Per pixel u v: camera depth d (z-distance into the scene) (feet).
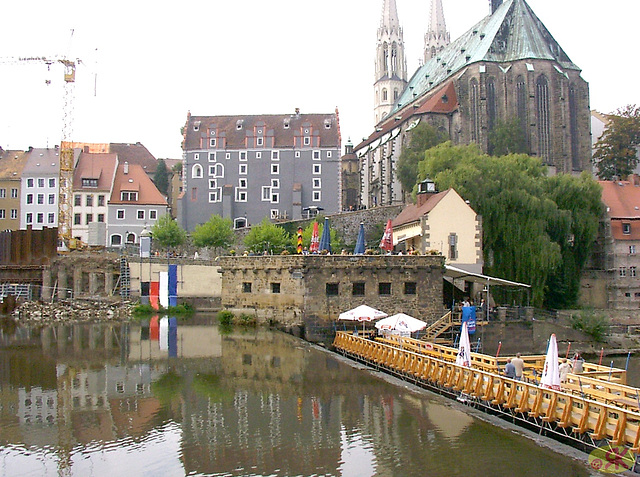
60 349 150.00
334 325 166.40
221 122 455.22
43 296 261.65
